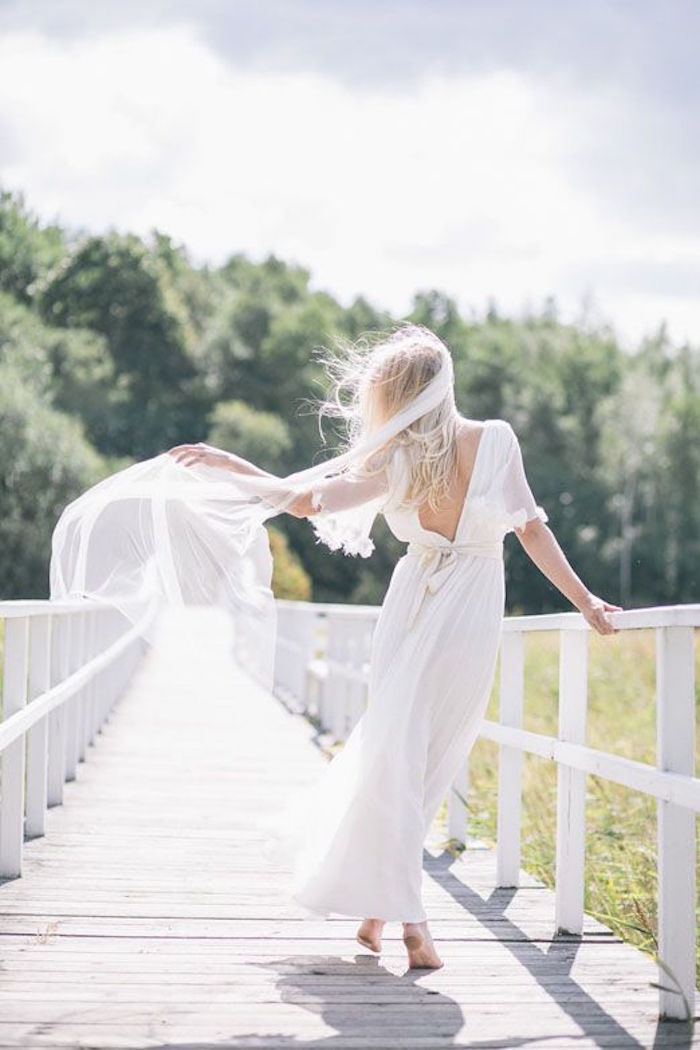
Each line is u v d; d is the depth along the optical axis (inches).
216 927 209.8
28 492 1726.1
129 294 2910.9
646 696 510.6
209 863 254.4
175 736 450.6
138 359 2928.2
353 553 192.5
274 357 3043.8
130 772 367.9
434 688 187.5
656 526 2979.8
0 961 188.5
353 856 186.2
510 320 3909.9
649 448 3009.4
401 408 186.1
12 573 1707.7
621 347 3799.2
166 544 202.7
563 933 209.3
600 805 322.7
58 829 283.6
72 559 204.7
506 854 243.0
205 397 2979.8
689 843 169.9
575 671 208.8
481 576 188.2
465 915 222.5
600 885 251.1
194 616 210.7
